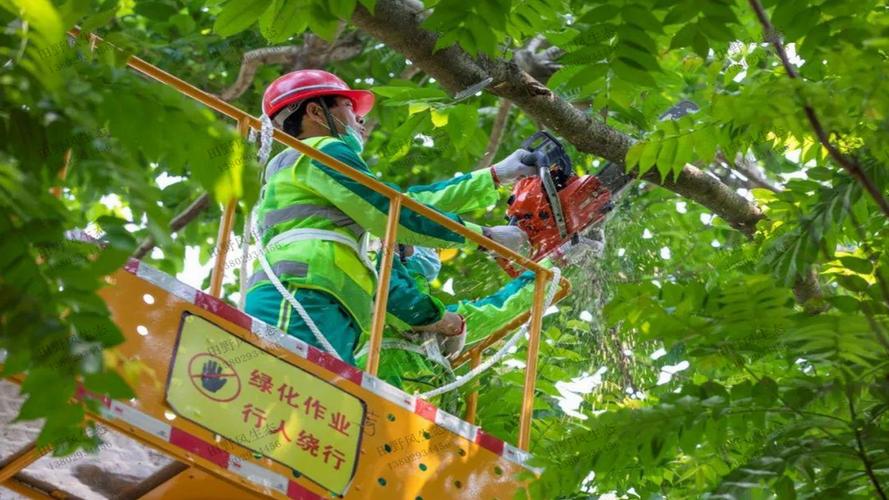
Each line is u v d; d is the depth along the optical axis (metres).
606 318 4.71
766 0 4.80
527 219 6.18
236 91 9.65
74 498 4.89
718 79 6.93
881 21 5.03
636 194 8.82
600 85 5.44
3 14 3.05
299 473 4.74
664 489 6.95
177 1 10.22
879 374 4.57
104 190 3.22
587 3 4.96
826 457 4.54
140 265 4.63
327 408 4.87
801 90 4.29
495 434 7.05
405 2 6.07
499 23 5.12
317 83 6.23
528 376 5.62
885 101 4.25
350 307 5.63
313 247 5.62
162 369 4.55
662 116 6.67
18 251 3.17
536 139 6.36
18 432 4.53
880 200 4.24
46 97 3.12
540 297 5.77
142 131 3.20
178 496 4.85
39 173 3.18
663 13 5.12
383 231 5.64
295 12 5.26
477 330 6.38
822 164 6.61
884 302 4.61
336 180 5.67
